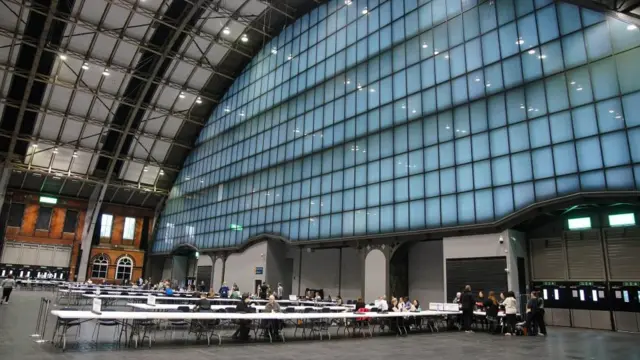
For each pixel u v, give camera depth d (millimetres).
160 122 45875
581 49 17938
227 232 39531
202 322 14781
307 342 14195
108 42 36375
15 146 43938
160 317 12234
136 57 38125
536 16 19750
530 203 18453
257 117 38969
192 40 38312
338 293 30359
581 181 17016
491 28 21531
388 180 25156
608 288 18203
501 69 20688
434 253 24609
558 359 10992
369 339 15297
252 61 41656
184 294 30219
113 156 45344
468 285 19422
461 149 21688
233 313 15039
